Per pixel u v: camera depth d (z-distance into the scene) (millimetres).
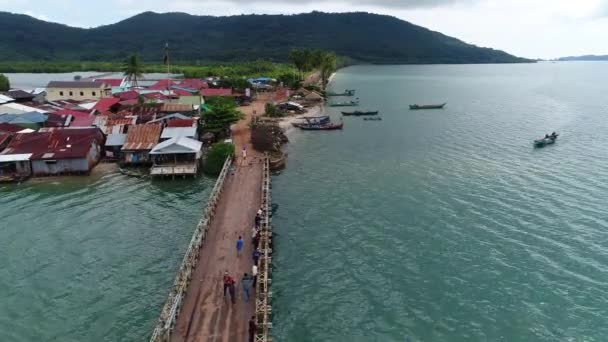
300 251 44812
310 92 156875
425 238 47188
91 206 54844
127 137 73375
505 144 88188
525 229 48844
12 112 89750
